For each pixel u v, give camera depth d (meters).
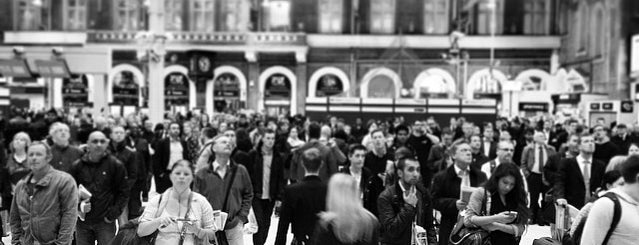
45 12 37.53
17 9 37.38
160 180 11.55
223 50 36.38
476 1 36.47
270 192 8.40
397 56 36.75
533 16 36.22
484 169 8.44
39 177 5.57
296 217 5.52
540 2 36.16
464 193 5.95
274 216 11.47
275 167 8.45
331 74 37.34
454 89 36.47
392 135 14.97
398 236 5.55
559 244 5.66
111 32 36.25
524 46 36.12
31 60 18.61
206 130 11.28
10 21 37.34
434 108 24.55
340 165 9.44
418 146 11.27
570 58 34.19
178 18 37.44
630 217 3.99
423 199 5.83
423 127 11.59
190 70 35.97
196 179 6.52
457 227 5.60
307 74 37.47
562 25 35.56
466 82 36.47
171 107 34.84
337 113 24.55
